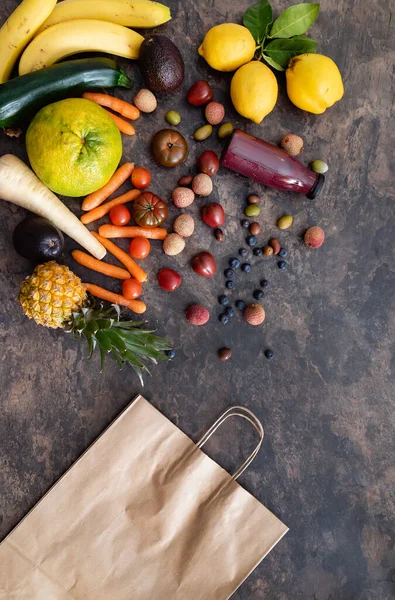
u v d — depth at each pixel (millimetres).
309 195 1332
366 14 1405
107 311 1234
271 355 1384
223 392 1376
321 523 1398
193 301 1362
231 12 1348
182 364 1361
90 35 1219
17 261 1298
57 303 1181
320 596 1386
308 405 1406
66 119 1119
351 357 1423
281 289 1393
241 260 1373
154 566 1292
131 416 1298
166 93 1287
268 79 1240
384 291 1428
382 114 1416
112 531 1285
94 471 1284
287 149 1343
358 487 1418
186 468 1308
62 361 1321
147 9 1236
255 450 1329
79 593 1267
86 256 1301
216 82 1350
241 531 1313
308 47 1281
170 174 1340
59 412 1319
